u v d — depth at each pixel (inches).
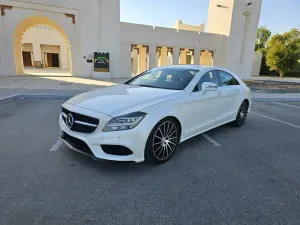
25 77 602.9
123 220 86.7
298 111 324.8
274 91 534.9
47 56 1241.4
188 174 123.3
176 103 136.0
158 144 128.5
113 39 717.9
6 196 97.5
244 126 227.8
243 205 98.3
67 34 664.4
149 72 190.5
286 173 129.7
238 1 909.8
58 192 102.0
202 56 1028.5
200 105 156.6
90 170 122.4
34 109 264.7
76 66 692.7
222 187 111.9
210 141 177.5
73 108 125.6
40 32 1175.6
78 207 92.8
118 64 741.9
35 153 140.9
